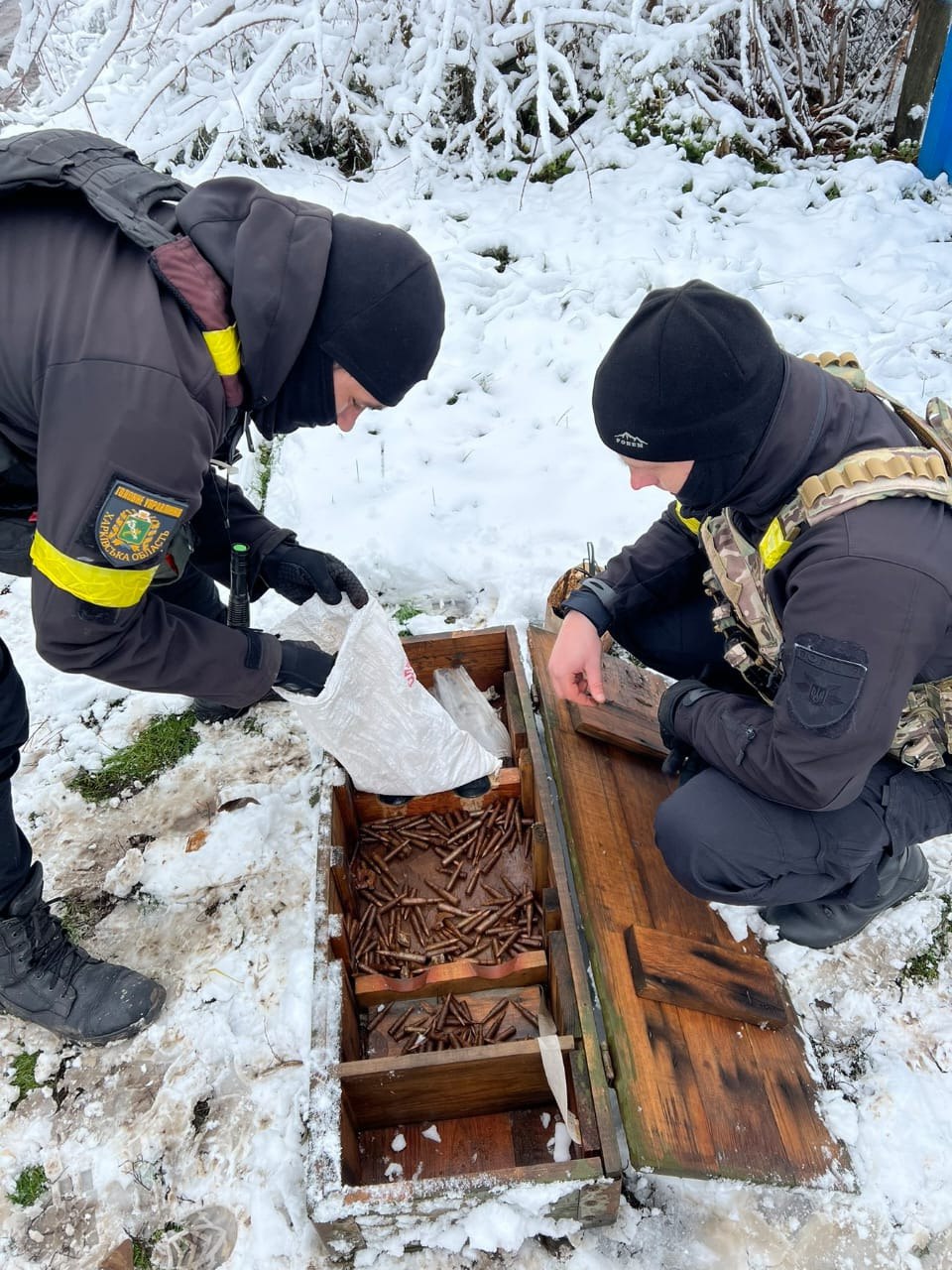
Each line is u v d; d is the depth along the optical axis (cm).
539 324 370
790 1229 158
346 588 191
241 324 121
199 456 123
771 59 444
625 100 457
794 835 164
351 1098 156
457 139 457
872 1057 178
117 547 121
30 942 180
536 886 192
